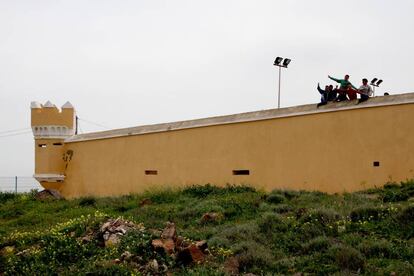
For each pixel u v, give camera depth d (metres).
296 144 20.17
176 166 23.27
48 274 12.16
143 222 16.09
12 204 22.84
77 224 15.38
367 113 18.69
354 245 12.17
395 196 16.08
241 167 21.48
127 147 24.81
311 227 13.52
